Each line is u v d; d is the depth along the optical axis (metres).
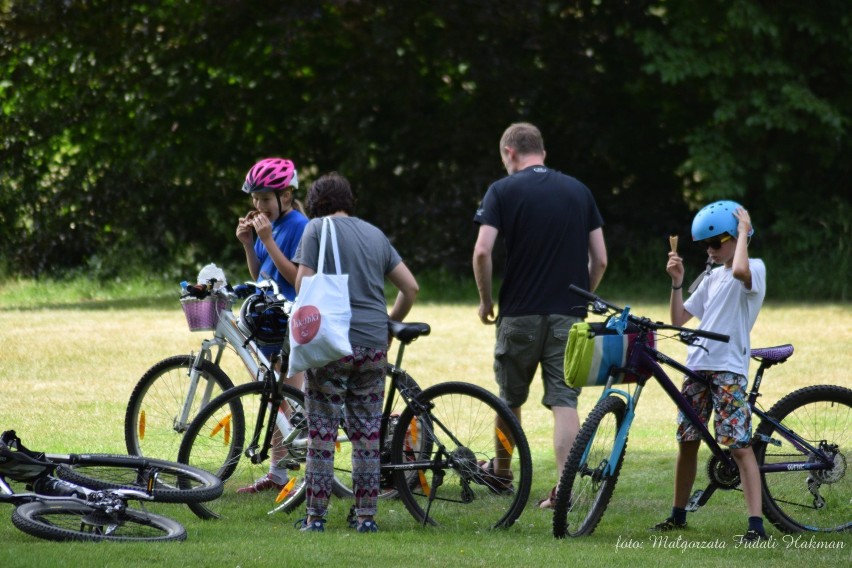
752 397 22.88
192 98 85.31
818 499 22.98
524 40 84.56
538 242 24.98
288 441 24.05
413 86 86.44
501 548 20.05
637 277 83.06
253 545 19.67
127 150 88.38
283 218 26.47
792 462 22.64
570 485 21.25
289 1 83.19
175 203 91.12
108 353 48.19
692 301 22.33
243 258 90.44
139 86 86.50
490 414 22.59
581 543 20.83
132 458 22.56
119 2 83.94
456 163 88.81
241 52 86.50
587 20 84.31
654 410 37.25
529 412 37.19
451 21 82.00
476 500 22.66
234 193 90.81
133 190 90.19
